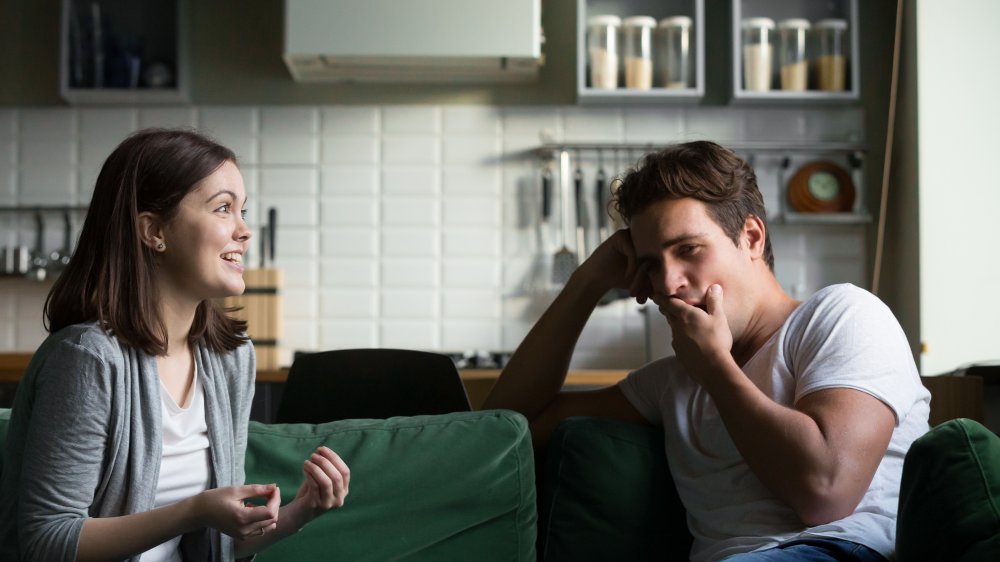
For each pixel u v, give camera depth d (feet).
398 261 13.75
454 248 13.76
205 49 13.84
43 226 13.71
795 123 13.82
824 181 13.69
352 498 5.17
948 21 12.08
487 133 13.87
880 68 13.74
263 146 13.83
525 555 5.29
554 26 13.94
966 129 11.93
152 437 4.41
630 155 13.84
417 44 12.60
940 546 3.84
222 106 13.84
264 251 13.66
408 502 5.19
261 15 13.88
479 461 5.28
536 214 13.76
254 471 5.27
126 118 13.80
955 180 11.91
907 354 4.93
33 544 4.10
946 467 3.92
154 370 4.47
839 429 4.52
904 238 12.91
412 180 13.82
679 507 5.51
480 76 13.52
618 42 13.17
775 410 4.61
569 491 5.55
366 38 12.58
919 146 12.06
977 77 11.98
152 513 4.10
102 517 4.33
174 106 13.83
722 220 5.21
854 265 13.70
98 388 4.22
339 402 6.72
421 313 13.71
